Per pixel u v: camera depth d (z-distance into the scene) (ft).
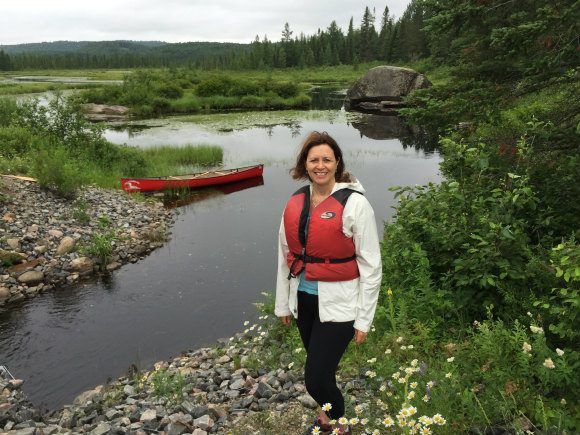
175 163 66.80
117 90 146.92
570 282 12.03
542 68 19.29
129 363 21.03
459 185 17.89
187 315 25.53
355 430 10.72
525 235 14.94
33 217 35.99
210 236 38.86
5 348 22.62
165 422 13.07
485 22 21.01
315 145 8.93
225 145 83.92
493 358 11.23
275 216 44.52
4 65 542.98
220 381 16.35
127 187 49.73
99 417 14.79
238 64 410.93
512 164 19.42
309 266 8.89
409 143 85.61
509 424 9.37
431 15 22.90
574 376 9.71
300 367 15.47
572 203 16.67
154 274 31.30
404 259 17.89
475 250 14.25
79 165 52.01
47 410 17.60
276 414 12.65
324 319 8.89
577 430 9.07
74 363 21.18
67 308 26.73
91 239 34.96
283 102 158.30
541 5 20.25
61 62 645.10
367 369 13.57
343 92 221.05
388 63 332.19
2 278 28.78
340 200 8.68
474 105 21.39
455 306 14.94
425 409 10.26
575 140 18.85
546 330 12.11
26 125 58.65
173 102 144.97
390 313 15.08
